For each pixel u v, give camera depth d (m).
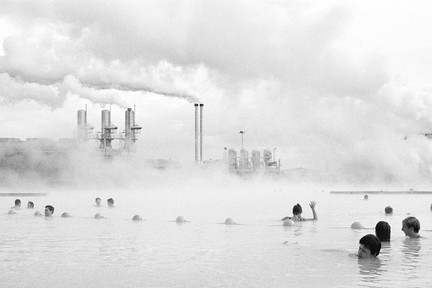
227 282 8.11
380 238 12.99
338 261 10.08
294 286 7.78
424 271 8.95
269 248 12.11
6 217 22.89
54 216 23.55
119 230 16.95
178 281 8.20
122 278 8.48
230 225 18.80
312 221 20.09
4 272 9.03
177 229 17.14
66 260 10.37
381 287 7.71
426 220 21.48
